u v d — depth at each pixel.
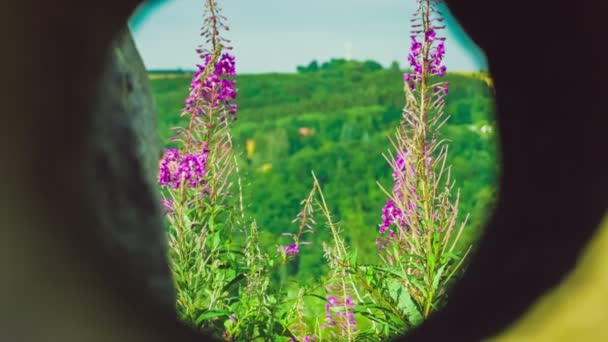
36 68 2.83
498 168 3.88
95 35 3.23
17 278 2.69
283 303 4.25
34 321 2.70
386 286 4.05
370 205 34.44
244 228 4.44
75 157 3.10
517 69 3.64
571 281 2.92
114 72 3.70
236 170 4.46
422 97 4.14
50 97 2.91
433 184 4.12
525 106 3.59
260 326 4.02
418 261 4.07
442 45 4.13
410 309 3.87
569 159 3.22
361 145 41.22
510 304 3.13
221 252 4.39
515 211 3.57
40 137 2.86
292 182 36.41
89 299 2.90
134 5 3.60
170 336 3.22
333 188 36.00
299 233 4.39
